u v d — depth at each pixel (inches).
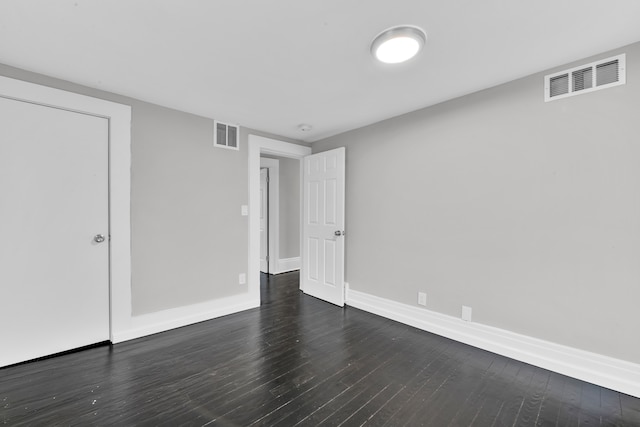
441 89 88.4
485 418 58.6
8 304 75.7
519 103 81.3
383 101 97.5
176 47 66.5
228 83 84.4
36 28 59.2
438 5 52.6
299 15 55.4
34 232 78.9
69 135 83.9
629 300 65.8
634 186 65.1
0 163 74.2
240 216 123.1
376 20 57.1
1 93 73.4
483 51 67.7
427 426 56.4
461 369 76.9
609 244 68.2
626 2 51.6
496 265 86.0
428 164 102.0
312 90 89.2
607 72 68.2
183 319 105.6
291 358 82.5
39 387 67.6
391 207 114.0
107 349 86.7
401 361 81.0
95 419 57.6
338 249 130.6
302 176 151.9
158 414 59.2
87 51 68.1
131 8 53.2
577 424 56.9
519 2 51.8
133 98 94.5
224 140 117.7
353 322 110.1
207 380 71.3
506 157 83.8
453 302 95.7
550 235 76.4
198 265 110.0
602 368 68.8
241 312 121.0
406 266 109.0
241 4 52.2
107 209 90.4
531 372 75.3
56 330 82.3
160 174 100.4
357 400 64.1
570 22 57.3
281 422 57.2
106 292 90.3
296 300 138.0
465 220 92.6
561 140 74.4
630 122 65.4
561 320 74.8
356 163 127.8
